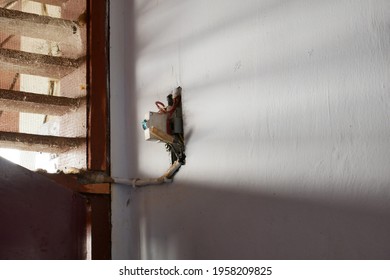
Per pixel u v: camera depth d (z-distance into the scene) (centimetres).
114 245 287
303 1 190
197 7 254
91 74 308
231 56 227
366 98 161
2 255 230
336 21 175
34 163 370
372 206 156
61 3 336
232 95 224
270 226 196
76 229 255
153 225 273
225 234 220
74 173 289
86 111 304
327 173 173
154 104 282
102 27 317
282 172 193
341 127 169
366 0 164
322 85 178
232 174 220
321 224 174
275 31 203
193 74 252
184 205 250
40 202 245
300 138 186
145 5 302
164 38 279
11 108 298
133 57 308
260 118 206
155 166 277
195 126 247
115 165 301
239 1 225
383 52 157
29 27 301
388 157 152
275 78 200
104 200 290
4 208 234
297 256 183
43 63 304
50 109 308
